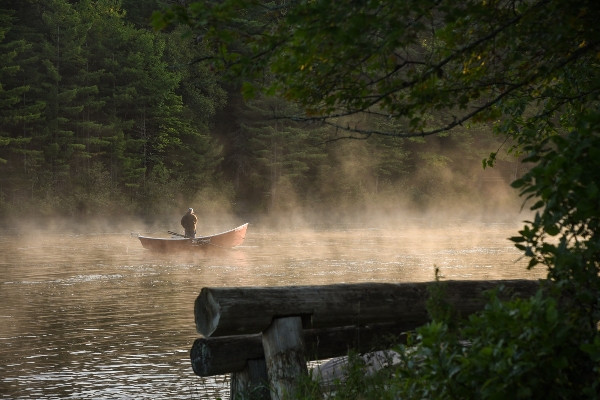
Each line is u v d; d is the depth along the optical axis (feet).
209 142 306.96
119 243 166.71
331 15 15.88
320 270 104.99
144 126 286.25
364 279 92.84
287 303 22.44
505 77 22.70
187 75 299.58
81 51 258.57
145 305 73.36
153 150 298.56
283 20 17.71
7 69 231.91
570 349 13.83
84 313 68.39
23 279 96.17
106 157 280.10
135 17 321.11
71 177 263.49
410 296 24.41
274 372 22.18
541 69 19.98
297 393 20.88
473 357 14.11
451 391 14.38
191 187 294.87
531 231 15.08
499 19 18.97
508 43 19.81
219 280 94.63
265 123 305.94
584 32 18.67
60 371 45.62
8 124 244.42
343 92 19.01
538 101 26.43
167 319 64.90
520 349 13.84
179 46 298.76
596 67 24.70
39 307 72.13
